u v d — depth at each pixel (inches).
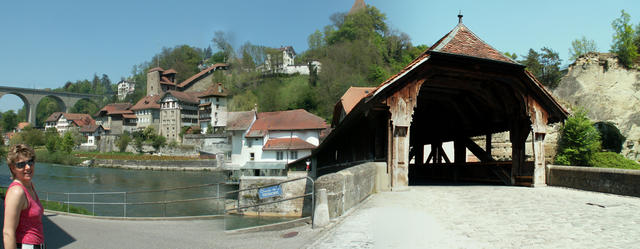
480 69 510.9
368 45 3713.1
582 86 1678.2
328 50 3688.5
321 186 330.0
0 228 475.5
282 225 375.2
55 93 5920.3
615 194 449.1
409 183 639.8
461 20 557.0
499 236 268.8
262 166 2145.7
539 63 1836.9
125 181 2113.7
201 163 2770.7
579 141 1160.2
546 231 282.0
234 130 2272.4
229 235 392.8
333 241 262.5
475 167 668.1
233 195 1473.9
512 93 558.9
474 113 663.1
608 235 268.8
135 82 6461.6
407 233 275.6
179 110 3905.0
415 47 3924.7
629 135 1571.1
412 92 499.2
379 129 550.9
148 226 532.4
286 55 4918.8
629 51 1704.0
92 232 462.3
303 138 2192.4
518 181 569.0
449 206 381.7
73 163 3289.9
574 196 442.0
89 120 5310.0
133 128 4370.1
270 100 3442.4
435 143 802.8
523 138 568.7
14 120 6515.8
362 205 387.2
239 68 3941.9
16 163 162.2
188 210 1189.7
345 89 3090.6
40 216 169.9
